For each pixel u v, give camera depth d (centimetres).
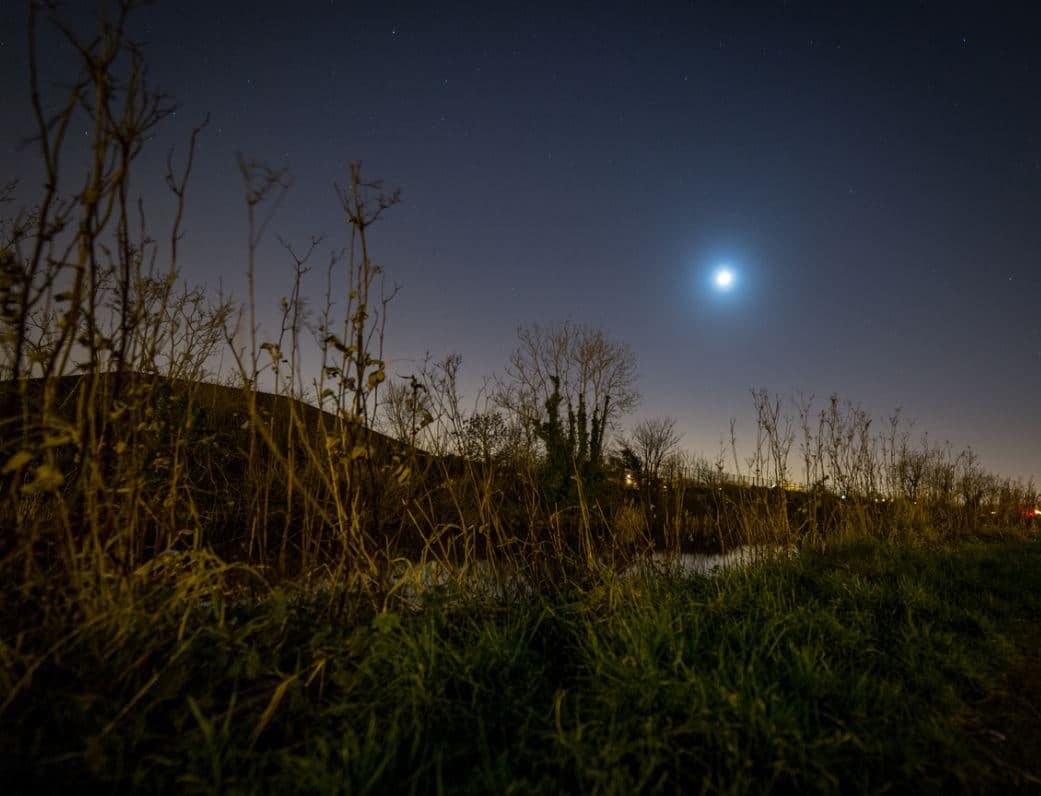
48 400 243
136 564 319
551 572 535
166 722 231
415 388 395
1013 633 475
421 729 246
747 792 225
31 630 232
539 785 215
